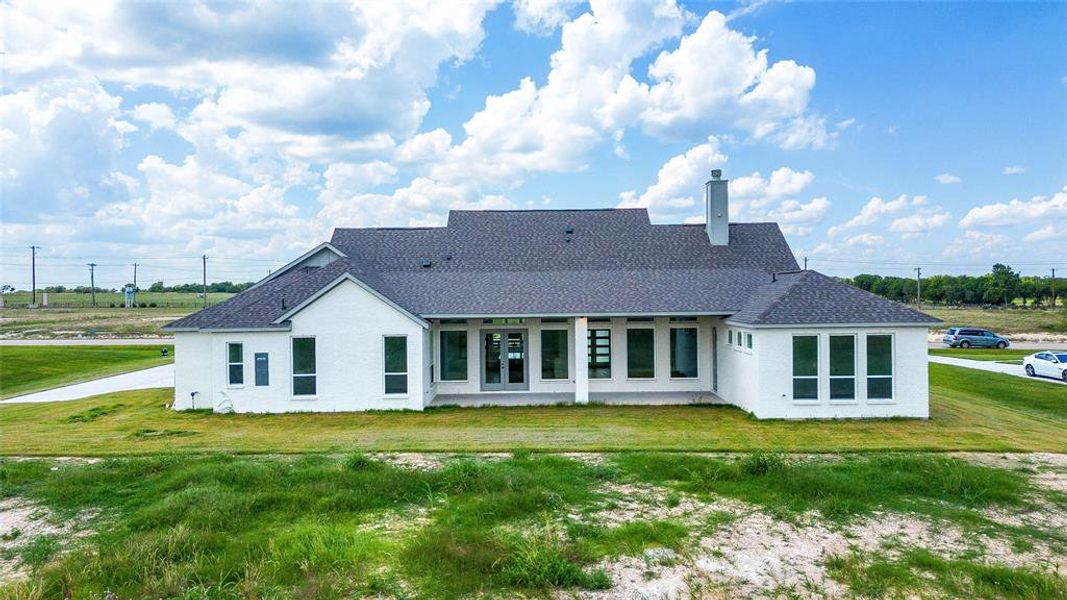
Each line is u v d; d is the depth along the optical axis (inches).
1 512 358.9
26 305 3836.1
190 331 689.0
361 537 310.2
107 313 3053.6
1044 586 257.9
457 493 382.3
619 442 511.5
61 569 275.9
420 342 680.4
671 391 786.2
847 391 617.3
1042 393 832.9
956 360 1259.8
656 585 266.2
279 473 410.6
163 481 403.9
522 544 296.4
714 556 293.9
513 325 783.1
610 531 319.0
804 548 302.8
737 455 470.3
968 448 486.0
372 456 471.2
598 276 816.9
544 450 484.4
